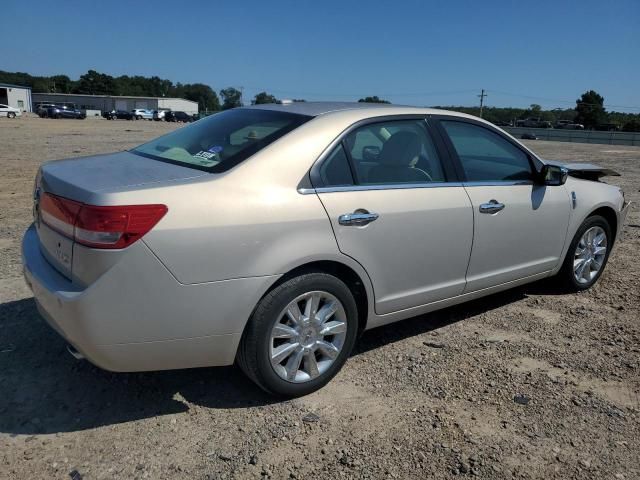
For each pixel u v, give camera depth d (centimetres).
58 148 1848
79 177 294
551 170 443
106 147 1947
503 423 307
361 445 285
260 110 377
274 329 306
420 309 382
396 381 349
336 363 338
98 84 13425
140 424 299
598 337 421
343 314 333
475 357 384
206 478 259
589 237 507
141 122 6047
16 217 752
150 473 261
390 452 280
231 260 285
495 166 421
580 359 385
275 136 324
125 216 262
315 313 323
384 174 355
